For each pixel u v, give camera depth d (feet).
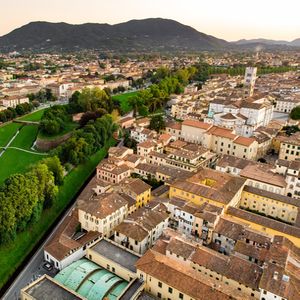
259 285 284.61
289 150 623.77
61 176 550.77
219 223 401.49
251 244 370.73
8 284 370.12
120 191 491.31
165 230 403.75
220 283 301.43
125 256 357.20
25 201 416.46
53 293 304.91
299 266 327.88
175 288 294.46
